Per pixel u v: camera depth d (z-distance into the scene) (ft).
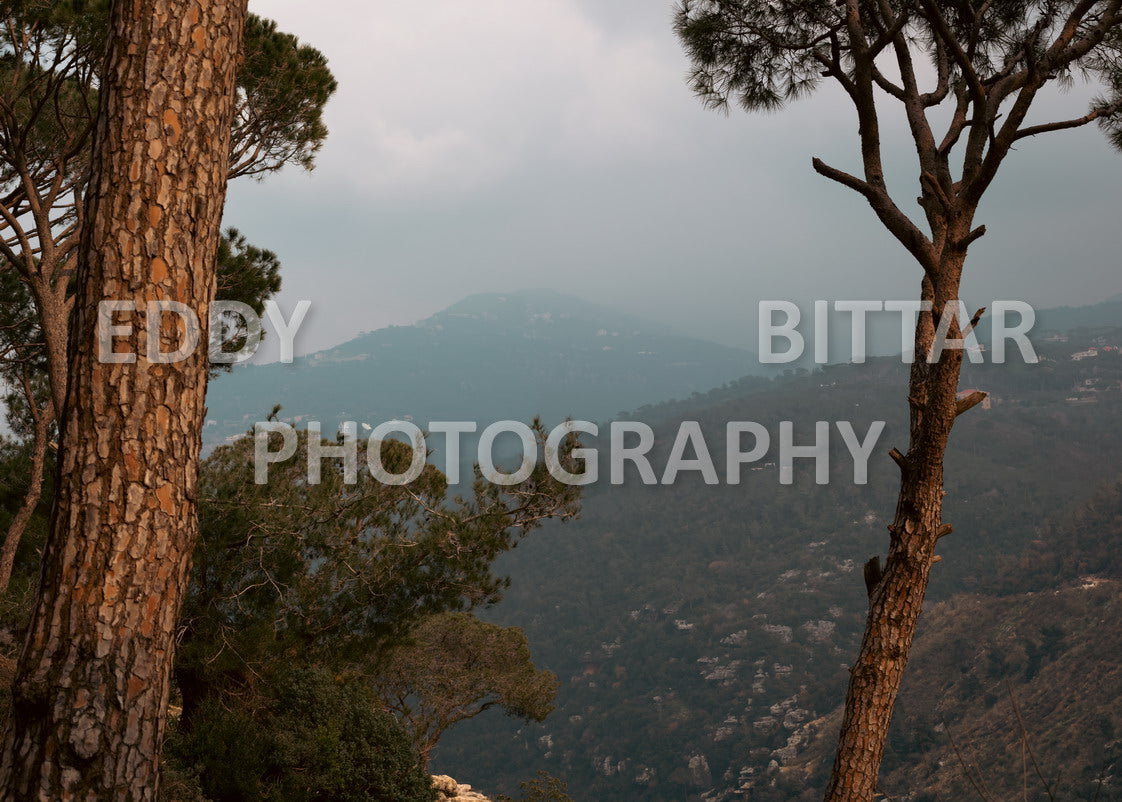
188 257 8.21
